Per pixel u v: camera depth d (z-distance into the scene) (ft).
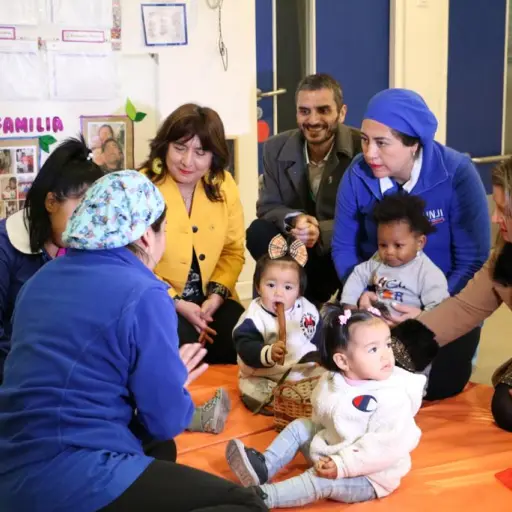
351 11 14.90
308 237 9.64
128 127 12.01
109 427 5.08
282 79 14.30
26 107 11.11
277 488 6.13
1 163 11.02
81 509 4.86
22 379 5.10
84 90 11.51
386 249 8.11
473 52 16.63
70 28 11.26
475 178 8.39
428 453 7.08
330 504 6.28
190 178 8.83
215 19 12.60
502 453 7.06
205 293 9.50
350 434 6.24
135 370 5.12
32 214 6.99
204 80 12.67
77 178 6.82
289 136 10.37
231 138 13.12
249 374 8.04
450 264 8.61
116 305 5.07
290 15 14.20
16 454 5.00
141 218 5.34
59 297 5.19
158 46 12.09
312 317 8.09
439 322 7.81
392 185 8.49
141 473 5.00
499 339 11.71
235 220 9.53
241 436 7.48
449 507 6.17
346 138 9.86
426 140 8.11
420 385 6.48
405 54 15.58
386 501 6.27
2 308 7.23
